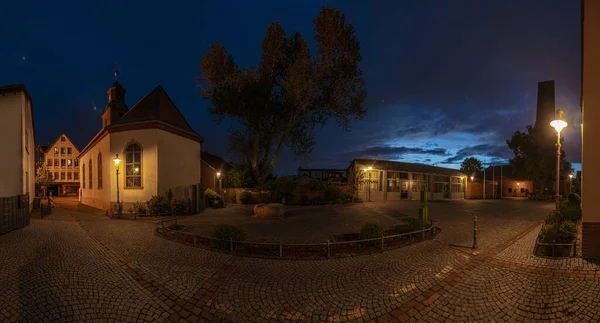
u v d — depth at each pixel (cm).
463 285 588
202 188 1955
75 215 1652
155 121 1759
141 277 616
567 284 576
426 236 1052
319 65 2358
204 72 2461
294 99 2350
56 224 1266
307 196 2430
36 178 4412
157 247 870
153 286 573
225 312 483
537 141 3828
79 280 578
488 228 1267
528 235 1100
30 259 709
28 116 1755
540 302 507
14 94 1479
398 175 3131
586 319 452
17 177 1456
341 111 2528
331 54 2381
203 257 771
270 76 2562
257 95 2389
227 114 2461
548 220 1111
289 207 2153
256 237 1049
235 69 2470
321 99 2503
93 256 753
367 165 2881
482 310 488
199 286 578
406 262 740
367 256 795
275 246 888
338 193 2511
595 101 723
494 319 461
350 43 2383
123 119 1925
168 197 1725
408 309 494
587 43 732
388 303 514
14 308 462
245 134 2669
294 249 862
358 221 1446
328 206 2238
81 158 2811
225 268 685
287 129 2525
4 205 1042
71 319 441
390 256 795
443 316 471
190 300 520
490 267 697
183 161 2084
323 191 2473
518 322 450
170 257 766
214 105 2416
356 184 2780
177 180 1992
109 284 570
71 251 793
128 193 1795
